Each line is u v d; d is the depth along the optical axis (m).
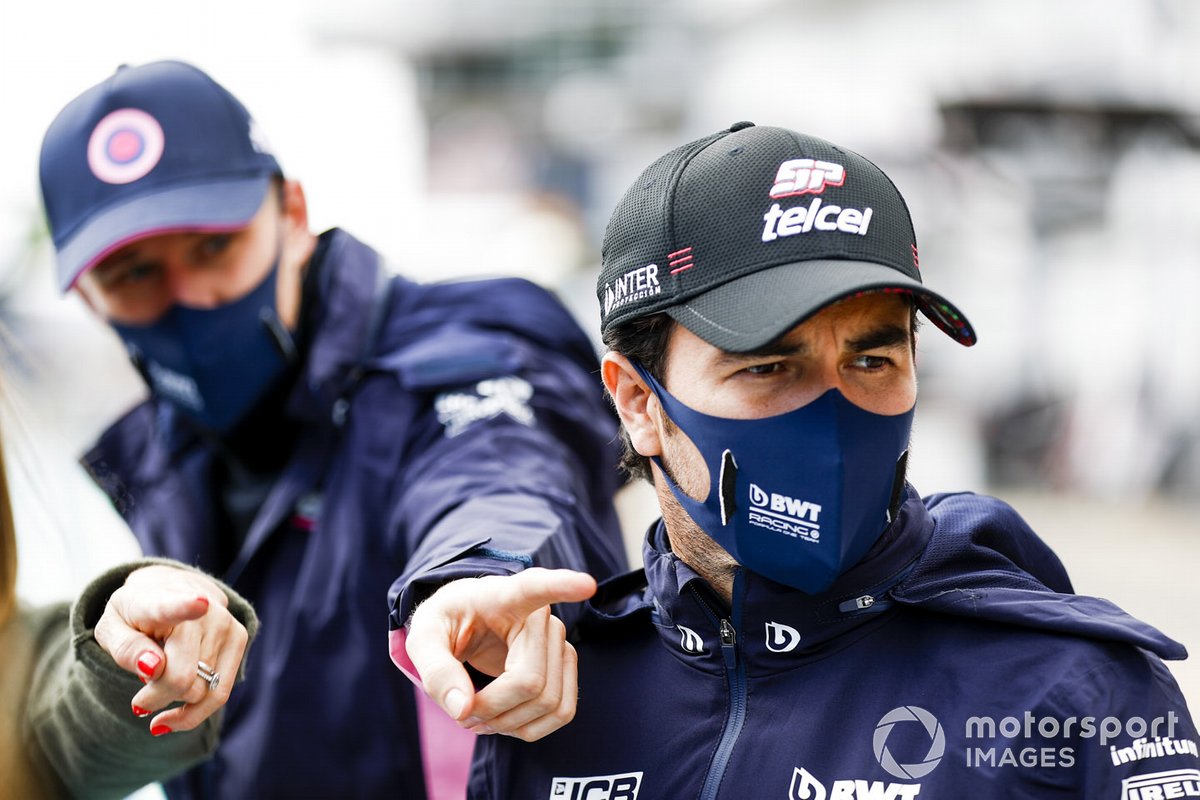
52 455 5.49
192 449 7.76
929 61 28.39
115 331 7.43
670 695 4.95
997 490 27.41
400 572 6.85
